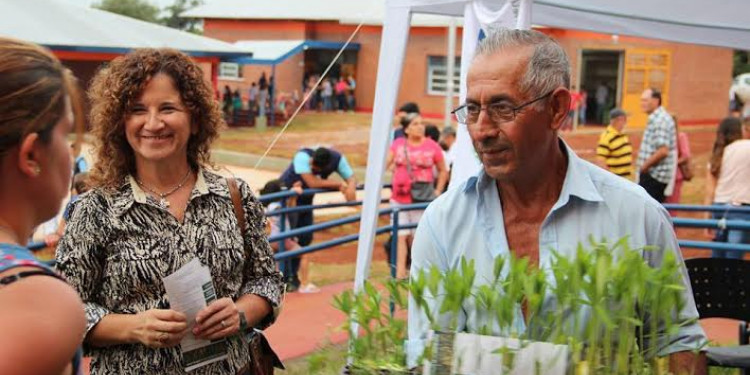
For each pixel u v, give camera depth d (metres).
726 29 7.14
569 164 2.53
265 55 36.19
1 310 1.52
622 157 11.53
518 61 2.41
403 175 9.34
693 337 2.38
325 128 36.19
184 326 2.94
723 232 9.05
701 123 37.81
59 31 22.20
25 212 1.64
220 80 42.75
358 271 5.62
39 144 1.61
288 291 8.81
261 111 36.28
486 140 2.46
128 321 2.95
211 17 43.38
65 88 1.67
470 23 5.22
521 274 2.01
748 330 4.71
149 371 3.00
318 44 39.56
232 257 3.15
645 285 1.93
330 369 2.03
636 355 1.92
